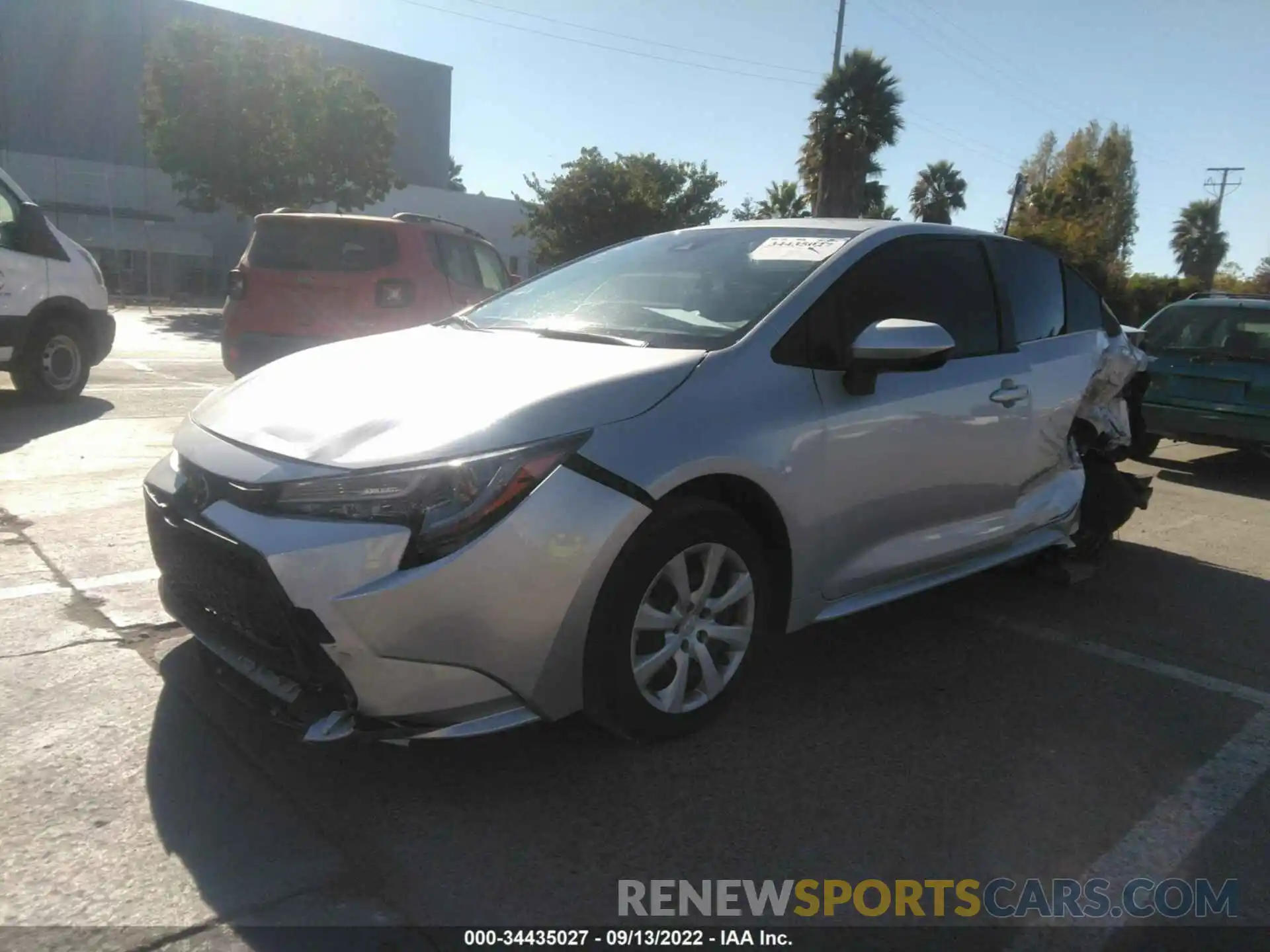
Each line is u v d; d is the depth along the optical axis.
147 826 2.55
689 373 3.03
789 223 4.16
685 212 39.47
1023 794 2.98
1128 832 2.82
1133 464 9.54
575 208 36.06
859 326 3.56
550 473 2.61
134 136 47.50
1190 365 8.70
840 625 4.34
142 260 38.28
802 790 2.92
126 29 46.56
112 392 9.26
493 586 2.52
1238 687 3.90
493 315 4.05
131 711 3.12
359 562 2.46
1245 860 2.72
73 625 3.73
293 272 7.86
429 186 57.69
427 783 2.82
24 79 44.50
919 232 4.04
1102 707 3.64
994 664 3.99
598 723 2.92
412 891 2.37
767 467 3.07
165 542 2.93
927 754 3.18
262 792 2.73
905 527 3.73
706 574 3.01
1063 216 37.81
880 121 30.19
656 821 2.71
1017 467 4.27
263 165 30.39
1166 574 5.52
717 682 3.13
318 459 2.61
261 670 2.76
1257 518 7.25
